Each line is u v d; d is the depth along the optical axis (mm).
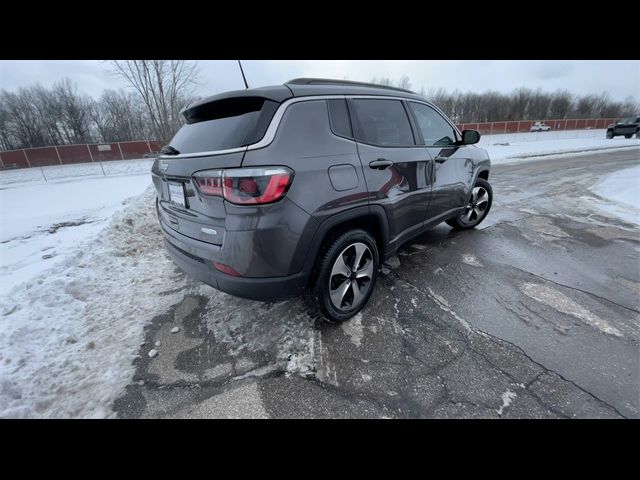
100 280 3113
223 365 2010
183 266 2170
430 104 3209
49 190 9945
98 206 6945
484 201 4301
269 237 1752
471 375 1862
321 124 2023
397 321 2393
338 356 2047
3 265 3611
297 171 1812
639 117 23688
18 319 2406
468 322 2361
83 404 1745
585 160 12477
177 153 2189
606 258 3408
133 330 2377
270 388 1824
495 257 3480
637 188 6355
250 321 2438
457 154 3457
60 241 4441
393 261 3422
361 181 2182
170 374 1950
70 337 2275
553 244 3824
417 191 2816
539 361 1951
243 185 1679
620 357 1966
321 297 2150
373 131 2414
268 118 1805
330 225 2018
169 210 2277
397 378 1861
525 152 15648
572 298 2646
